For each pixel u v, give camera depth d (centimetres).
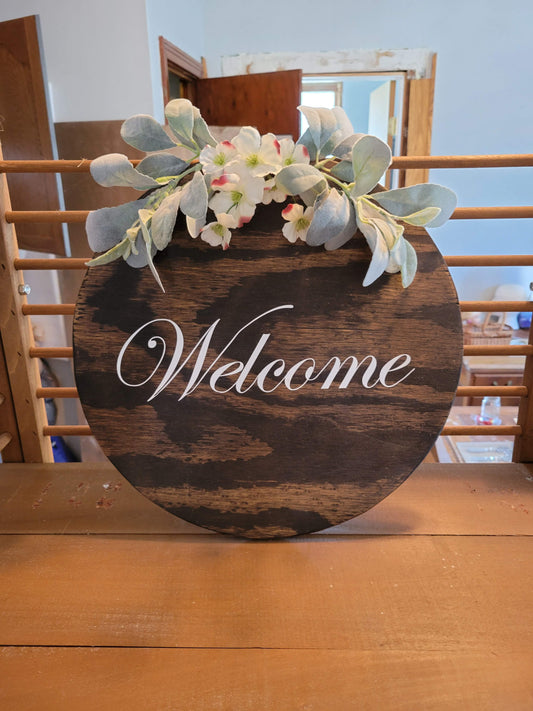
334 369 75
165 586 70
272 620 65
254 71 376
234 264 72
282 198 70
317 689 56
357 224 68
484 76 374
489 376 348
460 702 55
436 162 85
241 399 76
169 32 288
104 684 57
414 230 72
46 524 83
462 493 91
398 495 90
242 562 75
